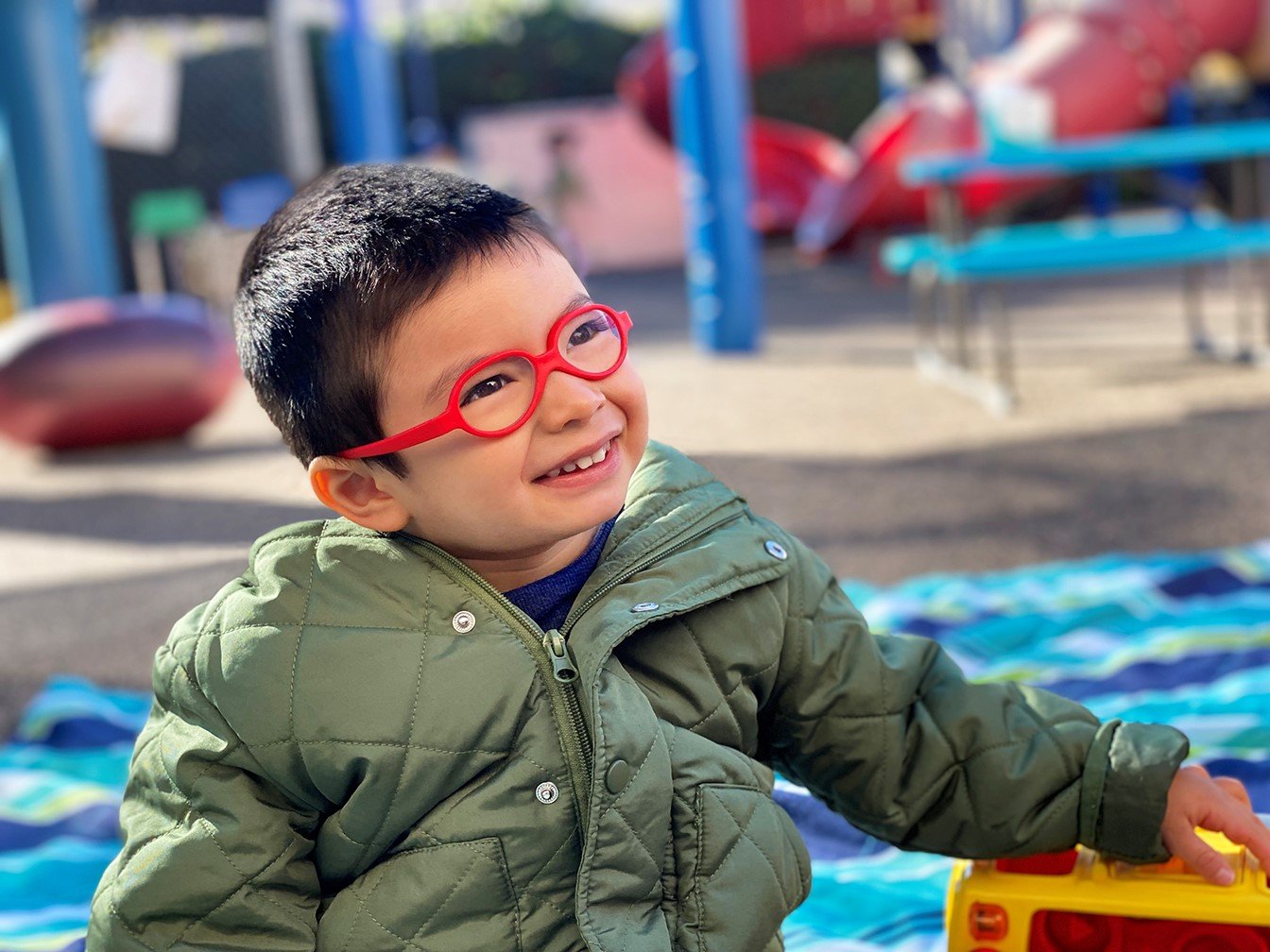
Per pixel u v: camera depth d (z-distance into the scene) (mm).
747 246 6430
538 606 1149
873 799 1255
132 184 10914
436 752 1062
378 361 1050
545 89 15398
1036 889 1217
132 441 5438
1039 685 2125
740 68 6352
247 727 1074
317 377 1075
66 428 5277
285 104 10617
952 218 4984
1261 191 7754
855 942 1498
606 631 1102
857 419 4617
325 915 1089
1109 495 3412
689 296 9773
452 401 1030
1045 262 4629
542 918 1082
